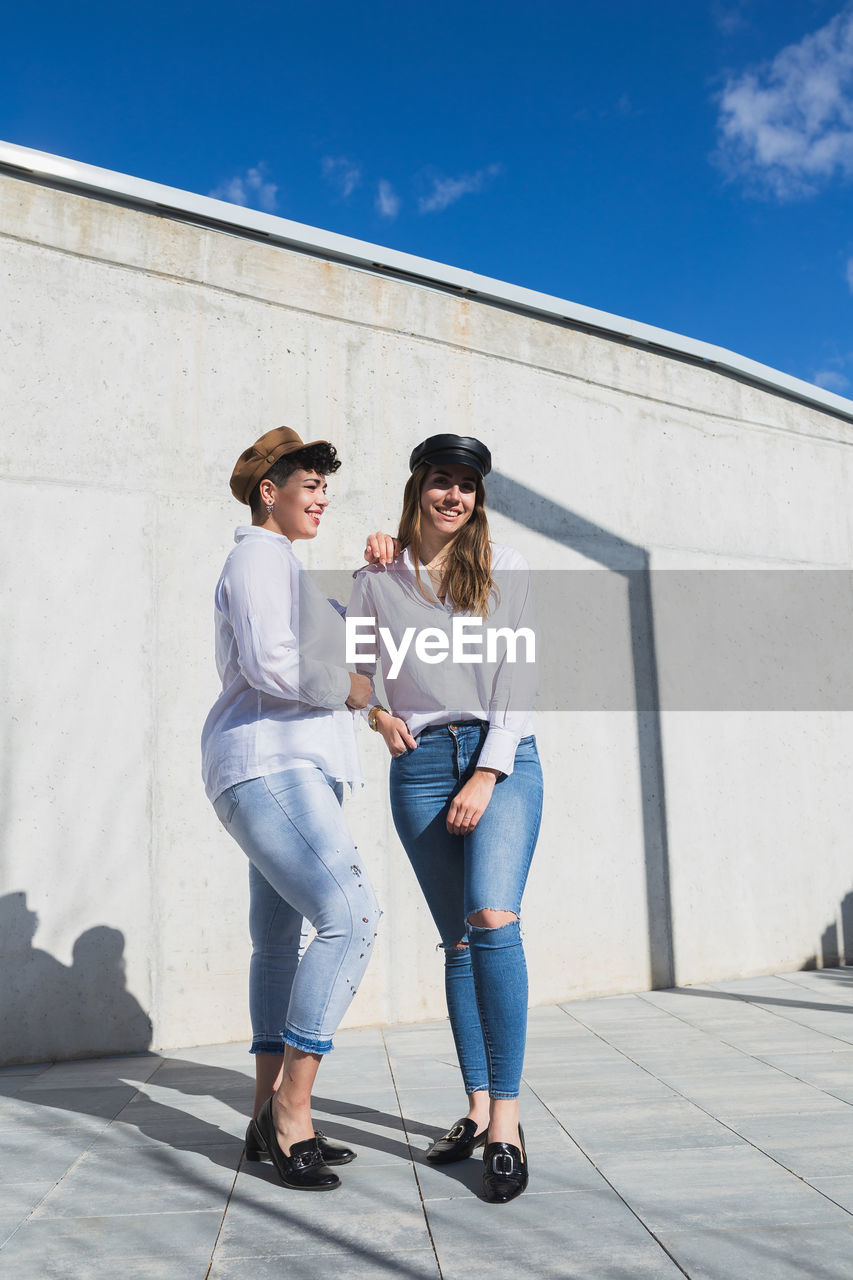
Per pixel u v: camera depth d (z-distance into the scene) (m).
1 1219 1.95
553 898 4.67
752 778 5.41
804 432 6.05
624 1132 2.48
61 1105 2.93
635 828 4.95
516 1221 1.88
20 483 3.91
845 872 5.67
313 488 2.33
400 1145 2.37
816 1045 3.53
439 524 2.29
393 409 4.66
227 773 2.14
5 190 4.04
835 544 6.04
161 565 4.09
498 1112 2.06
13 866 3.71
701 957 5.05
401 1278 1.63
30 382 3.98
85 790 3.84
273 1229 1.87
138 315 4.20
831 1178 2.11
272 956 2.32
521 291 5.02
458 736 2.25
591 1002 4.57
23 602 3.86
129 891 3.85
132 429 4.12
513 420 4.95
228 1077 3.28
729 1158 2.26
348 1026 4.12
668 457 5.44
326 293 4.59
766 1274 1.62
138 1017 3.80
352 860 2.12
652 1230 1.82
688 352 5.55
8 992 3.65
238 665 2.23
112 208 4.20
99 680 3.92
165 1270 1.69
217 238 4.39
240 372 4.36
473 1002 2.32
